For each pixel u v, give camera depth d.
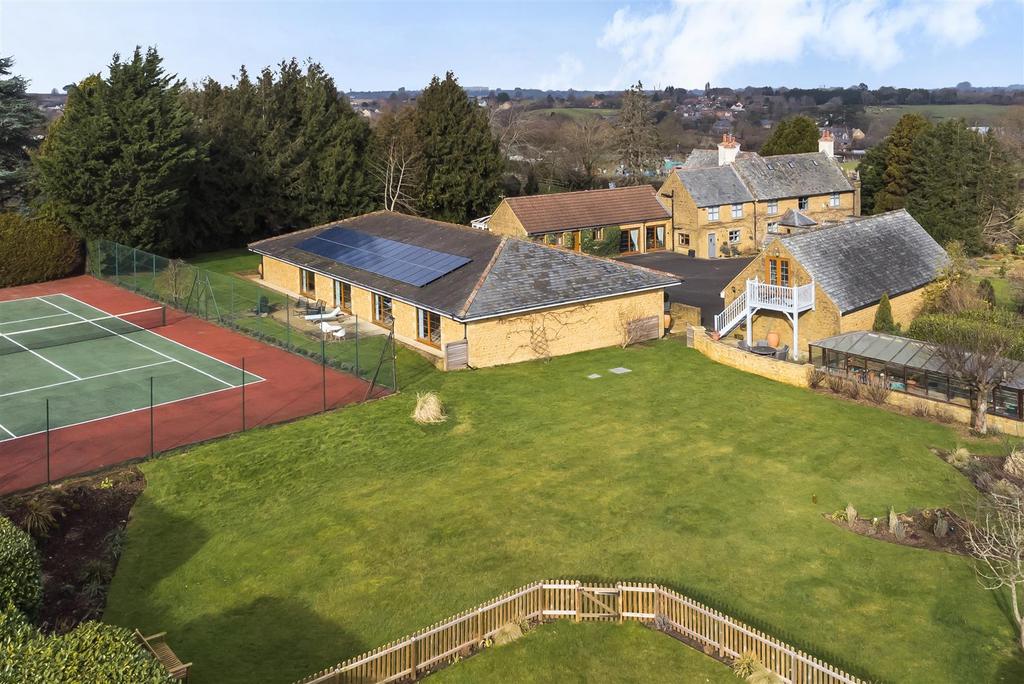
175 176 68.31
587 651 21.05
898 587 23.42
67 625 22.44
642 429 34.88
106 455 33.09
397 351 46.34
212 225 76.50
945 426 35.16
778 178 83.38
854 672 19.94
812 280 45.09
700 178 79.69
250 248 64.19
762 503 28.39
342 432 35.16
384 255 54.53
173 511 29.00
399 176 84.31
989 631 21.42
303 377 42.84
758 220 80.94
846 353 40.41
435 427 35.44
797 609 22.48
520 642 21.42
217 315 54.72
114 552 26.23
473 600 23.14
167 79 68.12
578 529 26.83
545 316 45.22
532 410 37.25
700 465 31.36
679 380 41.22
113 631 16.80
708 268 72.62
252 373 43.59
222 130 76.62
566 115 193.50
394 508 28.47
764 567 24.53
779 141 101.50
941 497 28.81
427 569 24.77
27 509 27.19
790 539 26.05
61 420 36.88
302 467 31.95
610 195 79.88
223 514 28.69
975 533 25.86
